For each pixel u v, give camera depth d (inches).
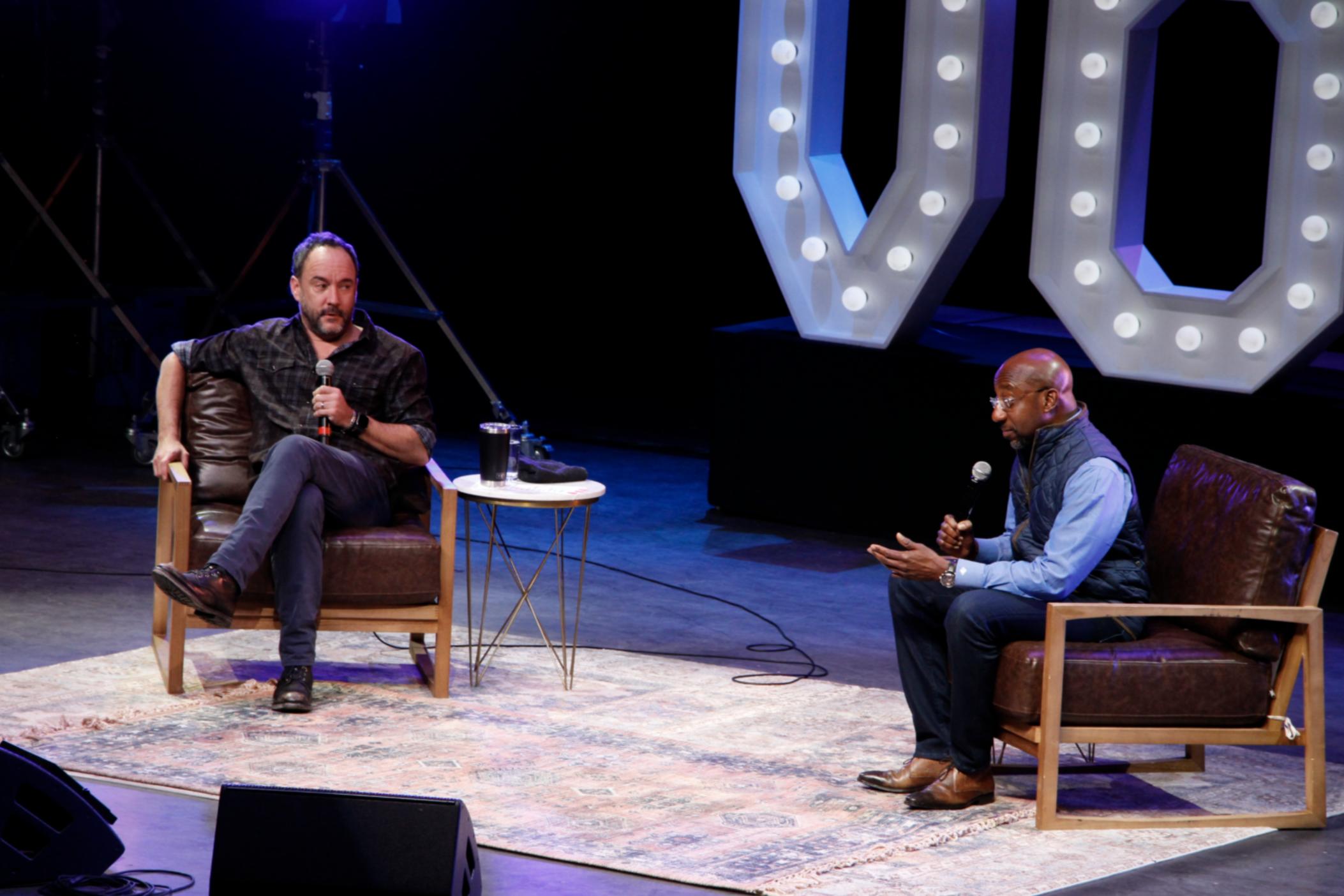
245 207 708.0
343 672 344.8
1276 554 271.1
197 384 350.3
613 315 746.2
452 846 221.0
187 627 322.7
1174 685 271.0
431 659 350.0
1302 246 421.4
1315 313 420.5
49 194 633.0
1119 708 271.0
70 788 237.8
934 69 457.4
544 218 730.8
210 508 338.3
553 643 372.8
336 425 335.6
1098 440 281.4
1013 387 284.5
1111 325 447.2
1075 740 271.0
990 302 633.6
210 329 578.9
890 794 284.5
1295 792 293.3
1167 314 439.8
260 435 345.4
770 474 496.1
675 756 300.7
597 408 649.6
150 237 680.4
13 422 536.4
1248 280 426.9
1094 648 272.1
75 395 603.2
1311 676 273.9
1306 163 417.7
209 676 337.1
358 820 222.1
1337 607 418.6
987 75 450.6
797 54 477.4
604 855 252.1
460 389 674.8
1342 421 416.5
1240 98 571.2
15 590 392.5
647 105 699.4
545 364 725.3
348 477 327.0
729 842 259.3
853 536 485.1
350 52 712.4
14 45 626.5
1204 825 275.4
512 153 721.0
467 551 339.6
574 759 296.8
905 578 284.2
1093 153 444.5
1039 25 607.5
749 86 482.9
